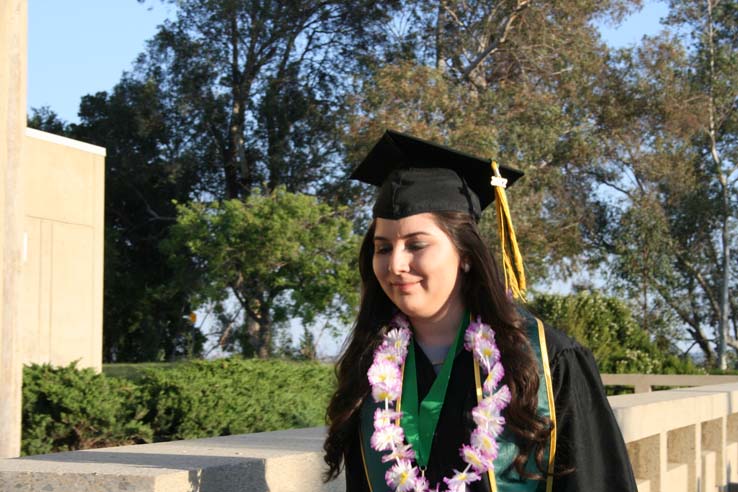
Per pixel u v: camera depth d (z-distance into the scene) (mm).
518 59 25578
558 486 2109
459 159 2361
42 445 6426
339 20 29234
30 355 11594
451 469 2127
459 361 2234
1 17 5516
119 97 30469
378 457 2232
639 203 28500
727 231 31094
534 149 23938
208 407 7035
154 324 29328
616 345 15250
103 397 6750
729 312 33281
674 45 27031
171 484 2271
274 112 29438
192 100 29594
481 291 2230
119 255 29641
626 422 4289
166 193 30953
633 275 29828
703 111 28109
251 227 21328
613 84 26672
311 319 21734
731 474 7215
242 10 28953
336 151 28984
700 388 7043
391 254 2264
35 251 11789
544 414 2090
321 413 8008
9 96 5719
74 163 12555
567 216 26938
